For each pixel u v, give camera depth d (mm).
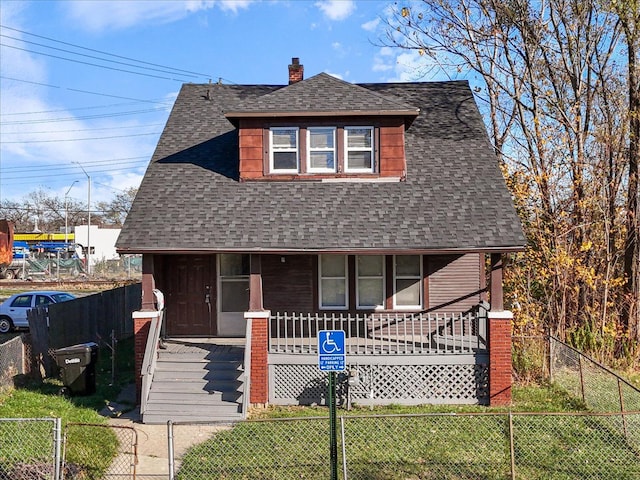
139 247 12414
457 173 14805
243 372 12281
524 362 14969
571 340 17062
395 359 12734
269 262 15289
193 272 15477
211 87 19219
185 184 14609
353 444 9789
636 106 18688
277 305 15266
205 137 16656
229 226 13109
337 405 12664
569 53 20578
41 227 93375
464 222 13102
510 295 18047
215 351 13539
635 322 17844
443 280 15258
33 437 9688
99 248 66562
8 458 8680
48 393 13383
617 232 18688
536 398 13008
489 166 15008
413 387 12773
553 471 8727
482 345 13422
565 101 20656
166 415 11391
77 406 12383
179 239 12672
